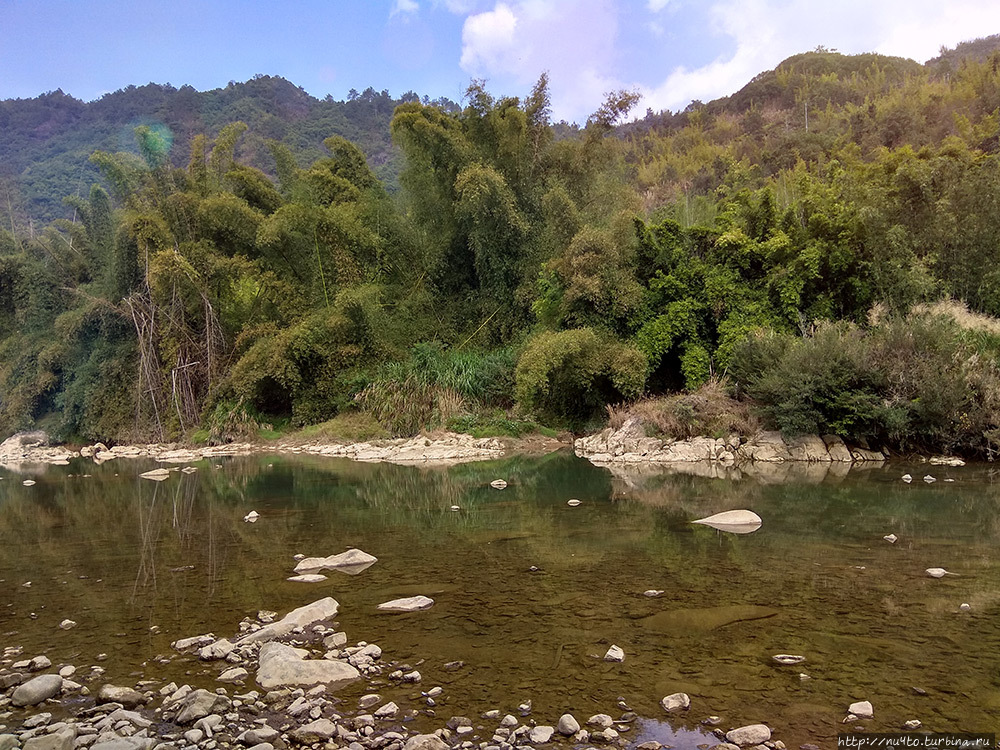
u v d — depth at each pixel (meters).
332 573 7.21
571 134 29.58
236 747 3.66
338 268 22.31
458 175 20.70
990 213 17.55
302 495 12.61
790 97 82.06
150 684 4.56
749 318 17.91
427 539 8.74
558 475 14.16
